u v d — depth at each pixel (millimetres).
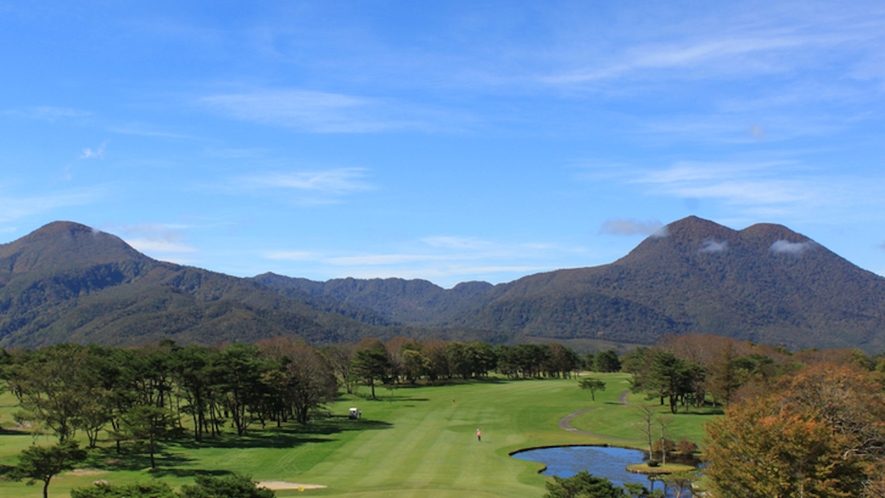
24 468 57000
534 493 63219
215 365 96688
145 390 103938
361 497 60688
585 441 98562
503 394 170750
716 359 143750
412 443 95125
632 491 56281
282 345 145875
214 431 102750
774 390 79750
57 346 140375
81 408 82000
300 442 95125
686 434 103000
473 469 76250
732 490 46312
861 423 54625
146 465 76688
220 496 45062
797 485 43188
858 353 173375
